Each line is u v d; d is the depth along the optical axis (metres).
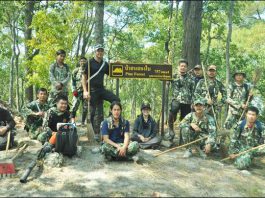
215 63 17.17
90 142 7.37
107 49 24.88
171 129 7.90
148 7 21.14
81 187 5.09
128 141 6.20
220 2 14.16
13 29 19.33
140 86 33.25
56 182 5.28
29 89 19.38
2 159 6.26
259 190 5.41
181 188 5.23
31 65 15.34
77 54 18.75
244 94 7.26
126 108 36.28
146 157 6.55
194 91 7.52
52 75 7.97
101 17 11.49
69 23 15.74
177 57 18.86
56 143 6.14
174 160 6.52
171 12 17.08
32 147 7.00
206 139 6.92
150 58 25.67
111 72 7.68
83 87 7.34
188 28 10.85
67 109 6.87
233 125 7.11
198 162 6.48
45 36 14.95
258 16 13.58
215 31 18.27
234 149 6.59
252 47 14.07
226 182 5.60
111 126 6.25
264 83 10.90
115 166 5.98
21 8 17.97
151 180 5.44
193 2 10.84
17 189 5.04
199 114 6.84
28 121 7.48
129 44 24.78
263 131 6.47
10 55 21.09
